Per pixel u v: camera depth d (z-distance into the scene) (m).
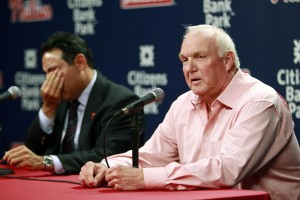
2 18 10.37
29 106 10.02
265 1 7.48
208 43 5.06
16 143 10.22
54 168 6.00
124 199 4.23
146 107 8.64
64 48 6.70
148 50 8.65
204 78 5.07
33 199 4.33
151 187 4.66
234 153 4.73
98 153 6.26
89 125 6.60
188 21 8.21
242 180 4.89
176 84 8.37
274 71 7.43
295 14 7.25
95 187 4.87
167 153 5.60
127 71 8.89
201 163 4.72
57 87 6.70
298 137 7.23
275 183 5.20
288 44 7.31
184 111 5.50
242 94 5.14
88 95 6.78
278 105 5.00
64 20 9.59
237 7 7.70
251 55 7.61
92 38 9.26
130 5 8.82
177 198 4.21
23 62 10.11
